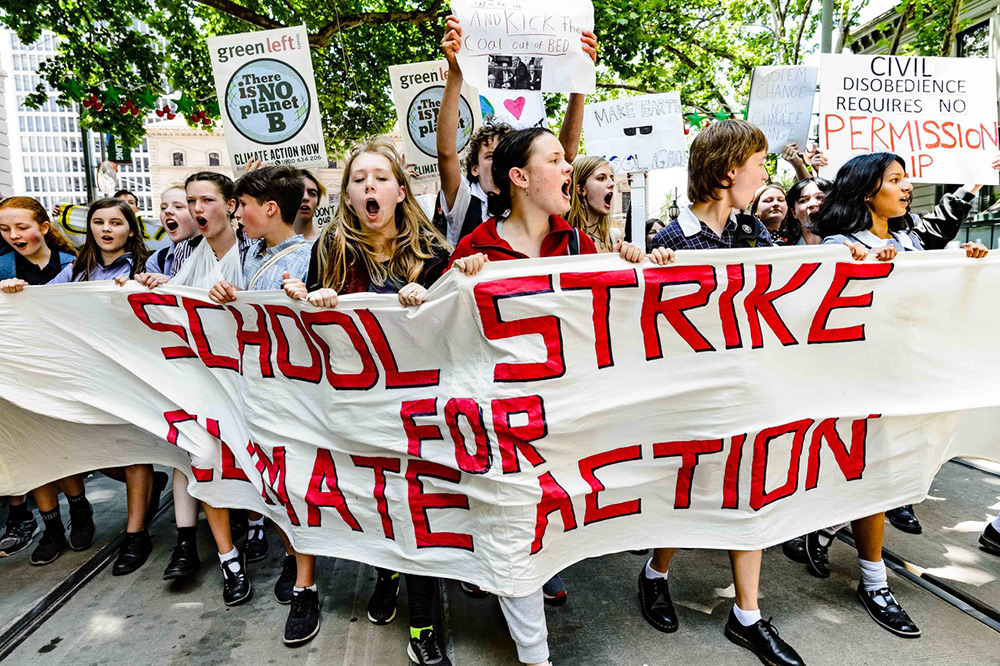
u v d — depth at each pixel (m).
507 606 1.91
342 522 2.18
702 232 2.35
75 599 2.63
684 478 2.05
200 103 9.33
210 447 2.47
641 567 2.79
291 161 3.77
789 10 11.30
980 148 3.06
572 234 2.16
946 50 9.02
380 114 10.67
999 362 2.29
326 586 2.68
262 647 2.27
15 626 2.40
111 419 2.59
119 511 3.62
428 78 3.87
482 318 1.83
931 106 3.12
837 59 3.12
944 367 2.24
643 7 9.48
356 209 2.20
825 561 2.62
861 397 2.18
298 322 2.12
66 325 2.55
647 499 2.06
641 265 1.92
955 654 2.08
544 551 1.91
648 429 2.01
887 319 2.15
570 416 1.88
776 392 2.05
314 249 2.34
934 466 2.30
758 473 2.05
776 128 4.25
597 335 1.90
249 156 3.77
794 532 2.14
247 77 3.71
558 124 11.59
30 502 3.73
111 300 2.51
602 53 9.82
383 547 2.12
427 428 1.97
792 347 2.08
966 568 2.64
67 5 8.93
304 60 3.68
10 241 3.15
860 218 2.47
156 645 2.30
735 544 2.08
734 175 2.27
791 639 2.20
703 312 1.97
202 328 2.43
